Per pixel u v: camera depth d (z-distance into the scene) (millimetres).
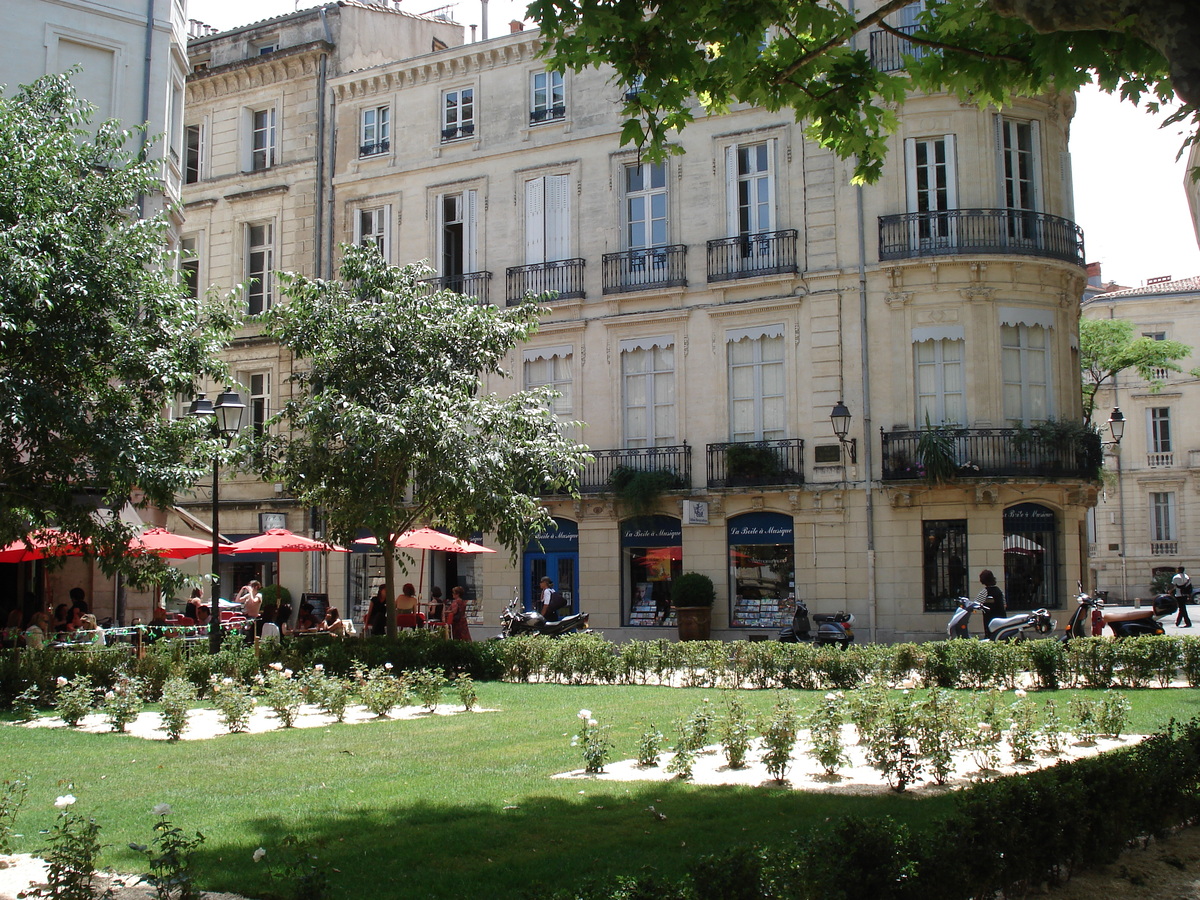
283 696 12852
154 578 16641
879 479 24875
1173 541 56094
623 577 27656
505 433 19625
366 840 7059
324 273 32469
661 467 27109
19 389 13891
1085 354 34250
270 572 32000
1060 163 26109
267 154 34000
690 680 16656
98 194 15922
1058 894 6008
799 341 26000
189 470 15727
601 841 6957
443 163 30969
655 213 28297
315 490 20109
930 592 24484
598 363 28250
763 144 26969
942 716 9070
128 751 10789
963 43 9805
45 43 22781
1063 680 15516
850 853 5129
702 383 27078
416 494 19328
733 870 4797
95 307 15133
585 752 9547
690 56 8938
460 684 14344
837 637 23625
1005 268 24734
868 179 10492
